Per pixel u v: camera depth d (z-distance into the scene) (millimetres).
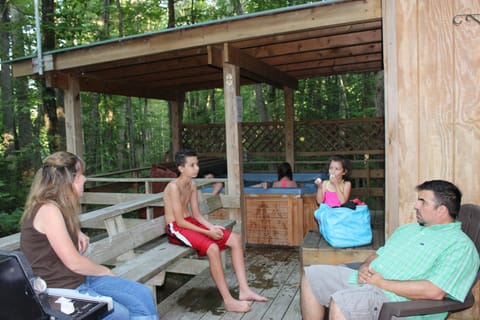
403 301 1799
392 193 2771
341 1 3150
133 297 1823
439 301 1787
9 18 9078
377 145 6641
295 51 4188
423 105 2621
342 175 3229
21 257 1106
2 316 1029
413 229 2113
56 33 7645
